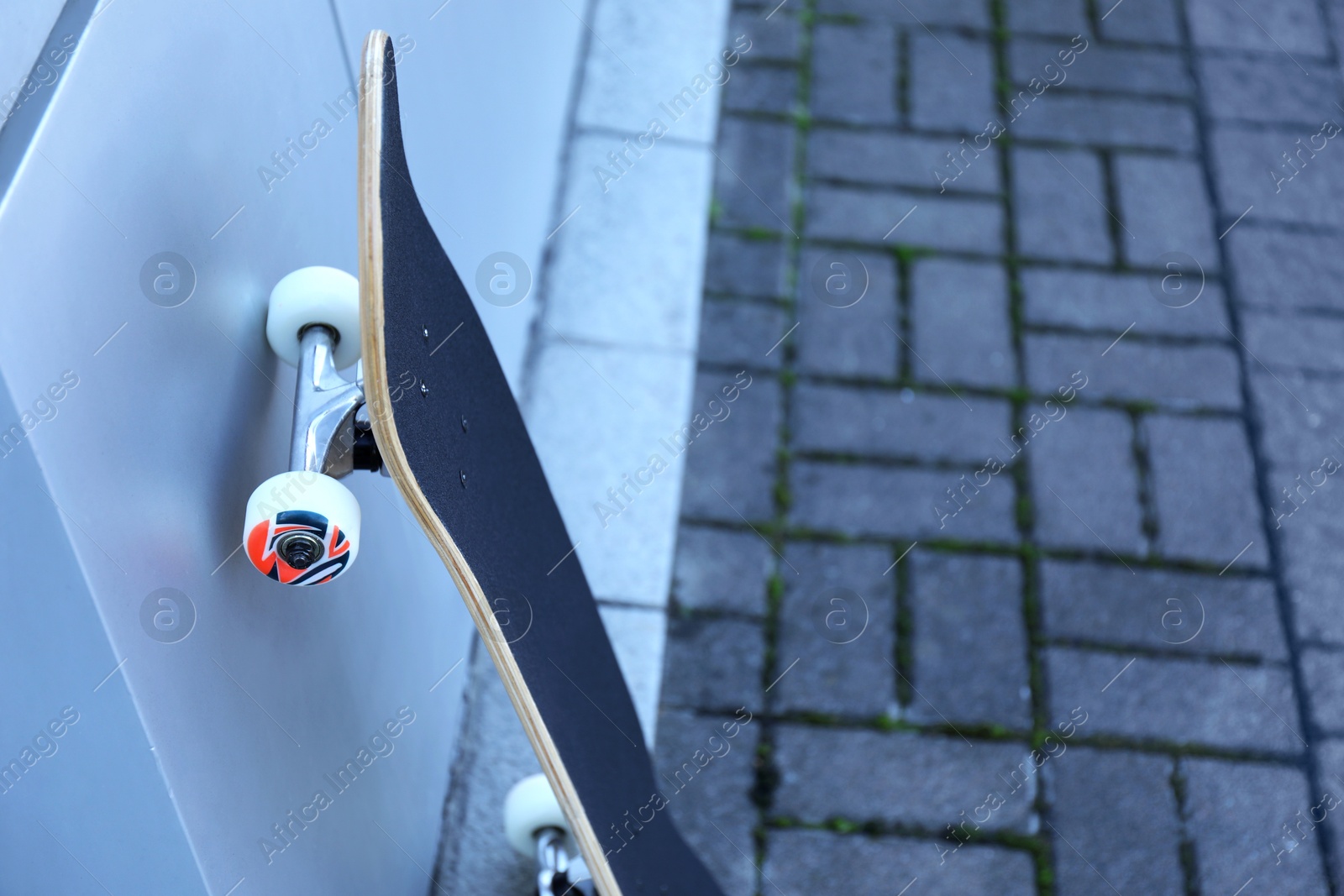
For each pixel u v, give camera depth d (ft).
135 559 2.77
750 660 7.93
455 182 6.39
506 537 3.93
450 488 3.24
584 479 8.59
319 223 4.33
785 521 8.54
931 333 9.59
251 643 3.63
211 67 3.22
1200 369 9.48
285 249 3.92
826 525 8.54
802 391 9.21
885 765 7.56
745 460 8.82
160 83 2.88
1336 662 8.09
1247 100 11.35
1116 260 10.10
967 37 11.69
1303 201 10.61
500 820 7.21
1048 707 7.83
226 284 3.37
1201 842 7.38
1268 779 7.61
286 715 4.04
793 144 10.70
